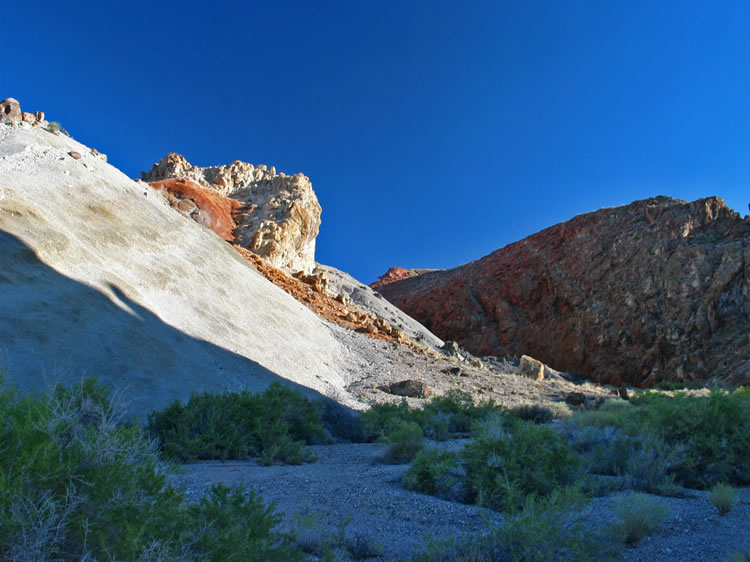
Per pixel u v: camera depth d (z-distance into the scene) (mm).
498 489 5758
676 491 6109
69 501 2309
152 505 2660
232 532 3072
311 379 21891
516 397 26469
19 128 24984
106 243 19922
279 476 7426
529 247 89188
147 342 15250
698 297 60812
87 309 14500
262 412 11641
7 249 14438
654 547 4188
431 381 28016
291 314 29781
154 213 27516
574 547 3670
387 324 45656
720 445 6934
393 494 6121
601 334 68250
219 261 28594
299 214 56688
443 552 3826
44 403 2693
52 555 2223
